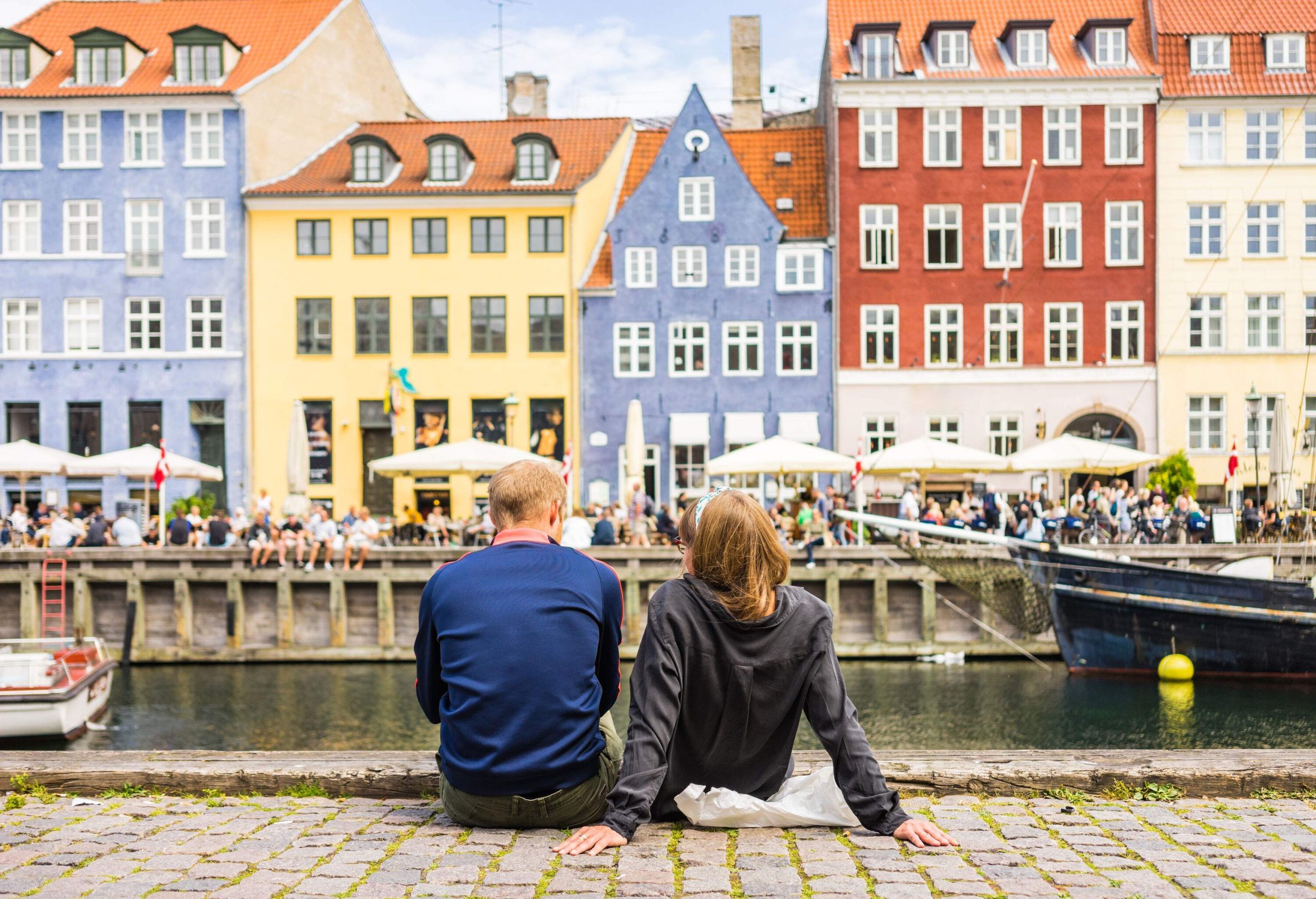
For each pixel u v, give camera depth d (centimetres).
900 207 3500
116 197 3625
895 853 379
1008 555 1911
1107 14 3666
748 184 3541
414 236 3600
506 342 3566
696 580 394
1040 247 3494
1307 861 373
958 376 3481
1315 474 1889
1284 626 1773
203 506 3278
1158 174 3481
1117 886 347
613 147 3762
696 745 402
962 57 3541
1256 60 3516
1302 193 3469
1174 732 1496
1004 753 506
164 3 4006
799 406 3506
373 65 4178
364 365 3584
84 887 349
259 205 3591
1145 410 3466
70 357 3606
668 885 346
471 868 362
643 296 3541
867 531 2580
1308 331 3462
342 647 2314
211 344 3616
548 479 420
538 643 389
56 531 2514
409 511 3234
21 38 3700
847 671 2083
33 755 509
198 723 1658
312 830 414
